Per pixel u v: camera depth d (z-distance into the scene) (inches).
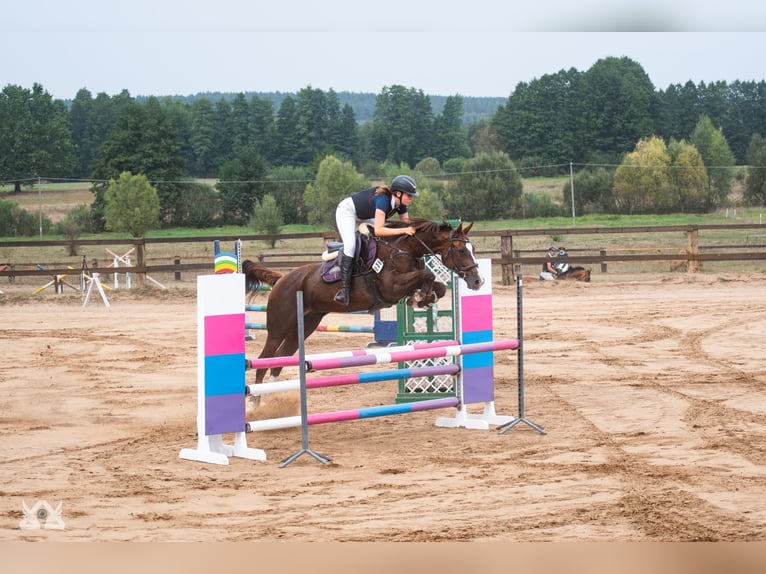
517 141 4033.0
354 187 2637.8
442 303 502.6
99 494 237.0
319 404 380.2
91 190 3085.6
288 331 356.5
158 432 322.3
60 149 3472.0
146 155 3090.6
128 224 2480.3
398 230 331.0
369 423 341.1
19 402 380.8
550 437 299.7
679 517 203.5
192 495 236.4
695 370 429.1
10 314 759.7
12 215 2527.1
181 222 3002.0
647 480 236.5
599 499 219.9
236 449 284.4
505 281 898.7
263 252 1637.6
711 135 3080.7
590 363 461.4
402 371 309.4
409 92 4638.3
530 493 228.1
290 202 2989.7
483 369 330.3
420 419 346.6
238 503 227.8
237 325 282.8
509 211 2748.5
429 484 241.3
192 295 867.4
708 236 1772.9
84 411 362.0
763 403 346.0
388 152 4596.5
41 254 1836.9
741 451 267.7
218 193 3201.3
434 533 197.0
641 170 2699.3
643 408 342.3
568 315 661.9
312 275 349.7
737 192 3041.3
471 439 303.6
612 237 1824.6
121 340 589.3
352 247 337.1
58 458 280.4
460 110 4904.0
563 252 951.6
